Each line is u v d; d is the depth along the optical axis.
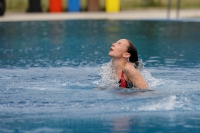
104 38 20.05
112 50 11.27
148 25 24.61
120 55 11.22
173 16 30.05
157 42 19.17
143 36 20.80
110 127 8.58
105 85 11.40
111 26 24.33
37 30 23.00
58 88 11.41
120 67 11.23
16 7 34.72
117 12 33.25
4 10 30.75
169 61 15.12
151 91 10.93
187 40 19.69
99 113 9.36
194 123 8.80
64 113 9.39
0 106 9.90
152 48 17.73
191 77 12.60
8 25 24.94
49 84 11.82
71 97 10.54
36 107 9.82
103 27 23.92
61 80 12.24
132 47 11.30
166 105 9.89
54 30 22.92
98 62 14.85
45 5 34.56
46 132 8.34
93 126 8.63
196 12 32.44
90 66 14.20
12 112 9.48
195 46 18.14
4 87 11.52
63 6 34.84
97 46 17.91
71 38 20.17
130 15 30.91
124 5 35.56
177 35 21.16
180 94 10.75
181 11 33.44
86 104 9.98
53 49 17.48
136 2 35.78
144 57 15.85
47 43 18.94
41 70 13.63
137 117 9.12
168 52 16.84
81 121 8.91
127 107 9.74
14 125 8.70
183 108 9.73
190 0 35.84
